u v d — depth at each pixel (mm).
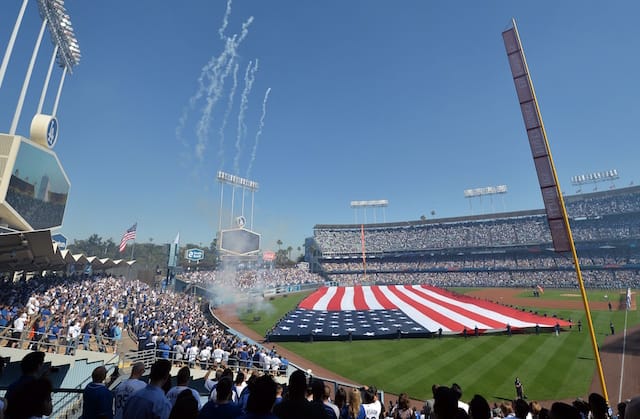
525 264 87875
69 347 17141
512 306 52375
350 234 112500
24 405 3848
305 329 36469
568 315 45656
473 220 103562
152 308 32125
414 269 98188
